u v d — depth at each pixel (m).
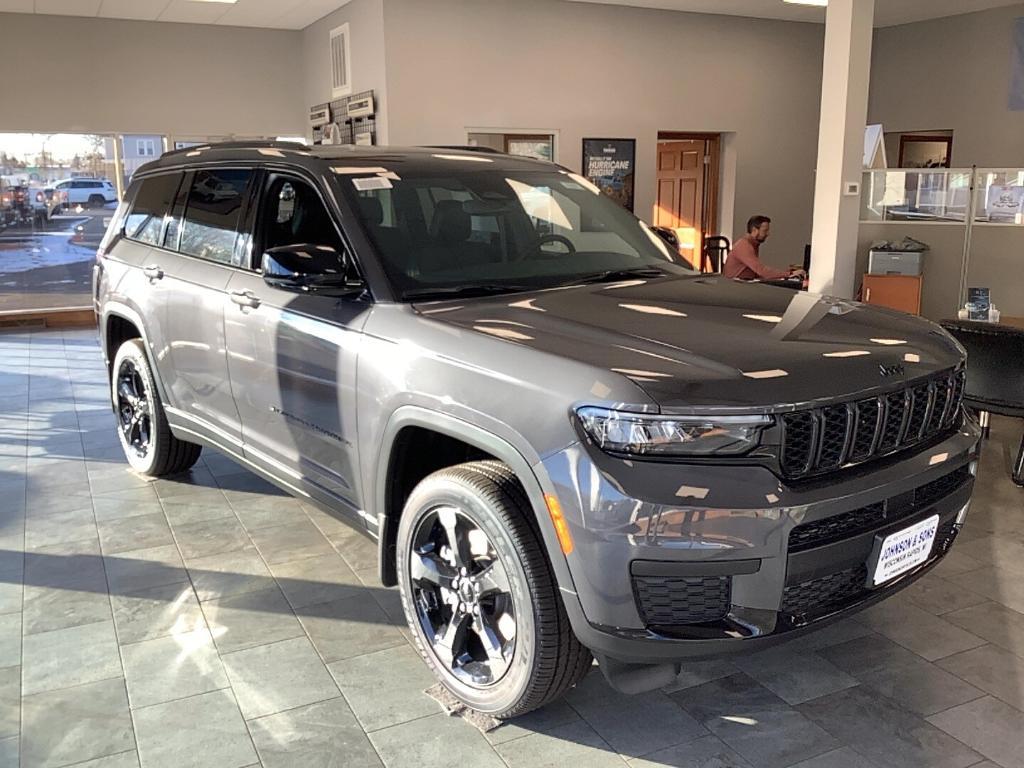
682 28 10.47
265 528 3.82
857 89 7.30
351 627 2.96
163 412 4.17
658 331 2.27
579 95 9.98
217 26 10.66
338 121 10.10
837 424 2.06
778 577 1.97
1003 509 4.04
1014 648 2.81
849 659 2.76
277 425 3.12
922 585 3.27
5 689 2.60
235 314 3.26
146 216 4.23
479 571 2.37
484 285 2.76
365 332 2.60
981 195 7.55
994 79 10.80
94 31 10.10
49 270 10.48
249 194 3.36
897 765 2.24
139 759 2.27
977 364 4.36
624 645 1.99
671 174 11.92
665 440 1.91
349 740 2.35
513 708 2.32
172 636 2.90
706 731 2.39
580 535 1.96
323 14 10.08
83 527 3.85
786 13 10.62
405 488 2.67
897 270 7.64
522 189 3.30
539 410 2.05
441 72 9.19
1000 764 2.24
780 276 8.10
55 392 6.59
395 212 2.92
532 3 9.52
